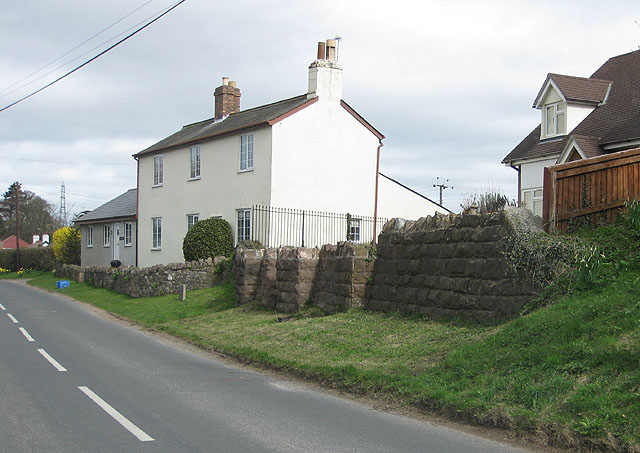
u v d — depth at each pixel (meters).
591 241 10.05
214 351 12.89
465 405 7.07
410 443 6.34
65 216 97.94
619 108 21.67
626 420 5.85
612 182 10.54
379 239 14.05
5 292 29.91
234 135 27.16
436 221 12.31
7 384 9.30
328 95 26.44
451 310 11.49
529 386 7.06
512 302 10.28
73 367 10.83
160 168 33.00
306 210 25.75
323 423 7.16
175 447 6.23
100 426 7.02
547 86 23.25
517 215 10.84
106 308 22.64
